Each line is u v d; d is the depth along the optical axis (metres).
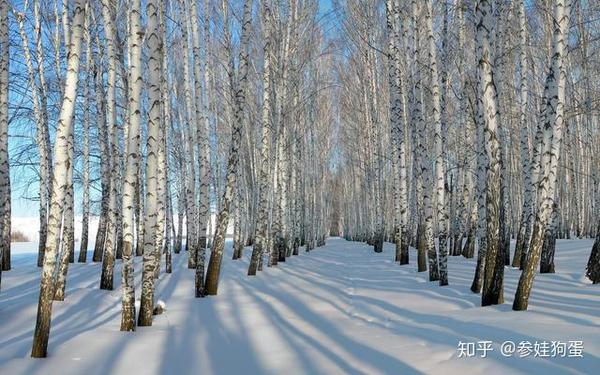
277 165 18.06
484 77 7.98
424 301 8.49
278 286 11.48
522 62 13.91
